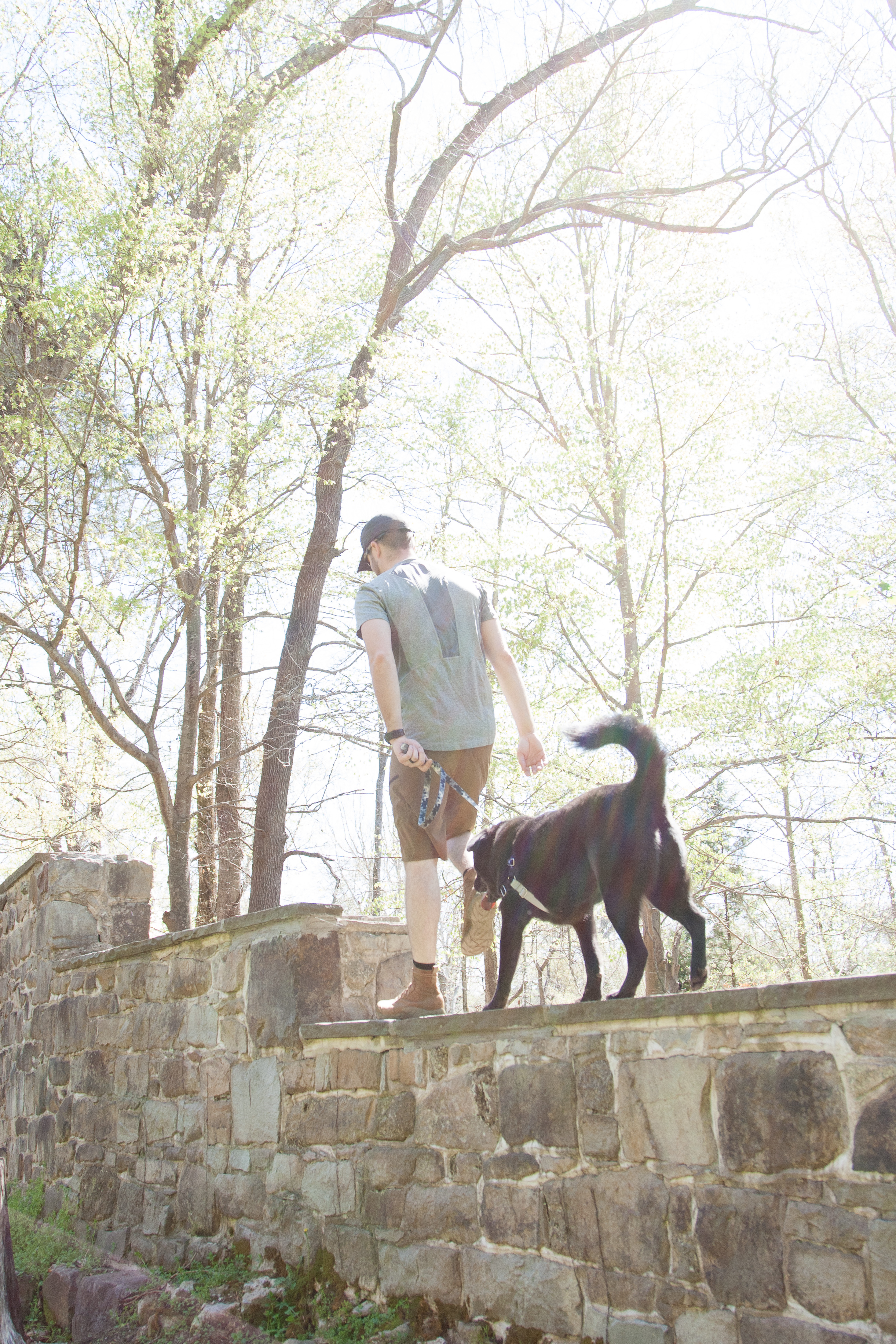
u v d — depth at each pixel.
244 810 12.70
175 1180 4.45
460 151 11.34
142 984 5.05
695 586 11.67
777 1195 2.18
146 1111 4.82
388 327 11.29
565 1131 2.67
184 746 10.16
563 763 11.05
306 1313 3.37
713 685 11.00
